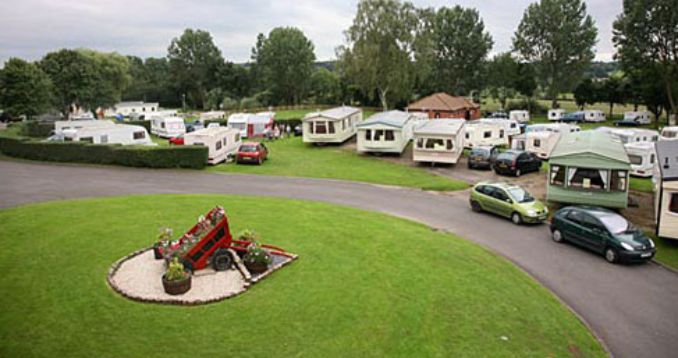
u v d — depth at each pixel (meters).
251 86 115.62
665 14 52.81
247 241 16.30
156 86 121.38
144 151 34.12
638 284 15.93
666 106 60.53
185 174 32.44
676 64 55.31
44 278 14.27
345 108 54.12
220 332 11.47
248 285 13.81
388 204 25.33
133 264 15.44
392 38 64.00
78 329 11.47
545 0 75.69
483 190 23.88
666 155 21.17
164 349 10.75
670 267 17.31
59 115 73.12
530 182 30.52
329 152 42.41
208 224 15.23
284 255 16.42
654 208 24.52
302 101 104.56
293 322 12.03
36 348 10.69
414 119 50.28
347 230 19.81
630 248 17.16
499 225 22.02
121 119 80.50
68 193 26.19
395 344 11.30
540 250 19.00
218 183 29.70
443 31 85.00
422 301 13.46
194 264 14.76
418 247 18.00
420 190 28.66
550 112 71.94
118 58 82.12
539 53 78.25
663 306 14.43
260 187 28.78
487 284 14.99
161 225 19.84
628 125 64.25
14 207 22.89
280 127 56.44
